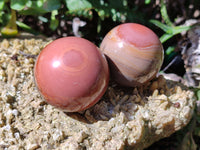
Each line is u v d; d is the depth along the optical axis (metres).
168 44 0.28
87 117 0.17
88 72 0.15
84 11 0.25
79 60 0.15
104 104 0.18
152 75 0.18
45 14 0.28
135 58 0.16
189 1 0.30
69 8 0.25
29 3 0.24
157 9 0.30
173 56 0.27
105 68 0.16
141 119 0.17
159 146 0.25
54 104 0.16
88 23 0.29
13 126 0.17
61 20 0.28
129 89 0.19
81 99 0.15
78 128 0.17
